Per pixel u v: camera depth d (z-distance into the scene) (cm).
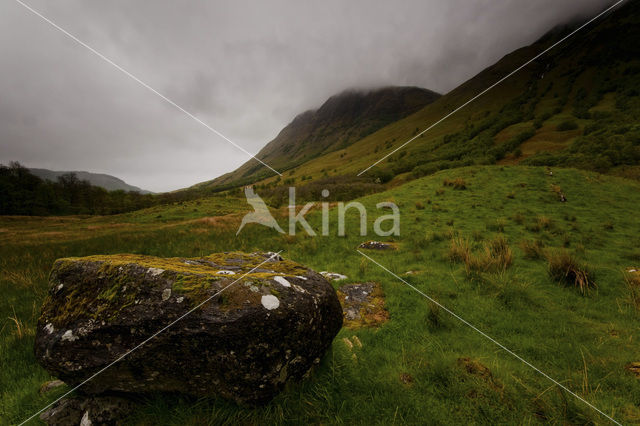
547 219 1372
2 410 307
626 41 12494
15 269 1030
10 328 545
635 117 6706
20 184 7338
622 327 470
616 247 1009
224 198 5366
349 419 282
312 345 320
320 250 1119
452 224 1407
